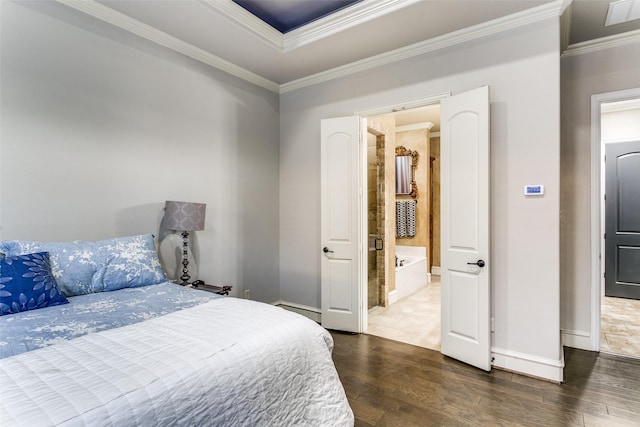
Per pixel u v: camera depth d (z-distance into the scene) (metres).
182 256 3.16
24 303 1.73
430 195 6.66
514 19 2.67
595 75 3.07
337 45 3.20
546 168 2.56
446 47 3.04
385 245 4.54
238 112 3.75
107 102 2.63
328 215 3.72
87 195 2.51
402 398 2.28
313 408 1.55
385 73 3.42
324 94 3.90
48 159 2.31
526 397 2.29
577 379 2.54
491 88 2.80
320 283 3.98
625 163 4.80
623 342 3.28
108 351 1.23
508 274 2.71
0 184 2.11
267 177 4.14
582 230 3.12
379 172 4.56
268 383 1.36
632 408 2.15
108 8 2.58
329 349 1.80
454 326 2.91
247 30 2.95
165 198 3.03
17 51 2.17
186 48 3.17
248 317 1.64
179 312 1.69
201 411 1.12
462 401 2.24
